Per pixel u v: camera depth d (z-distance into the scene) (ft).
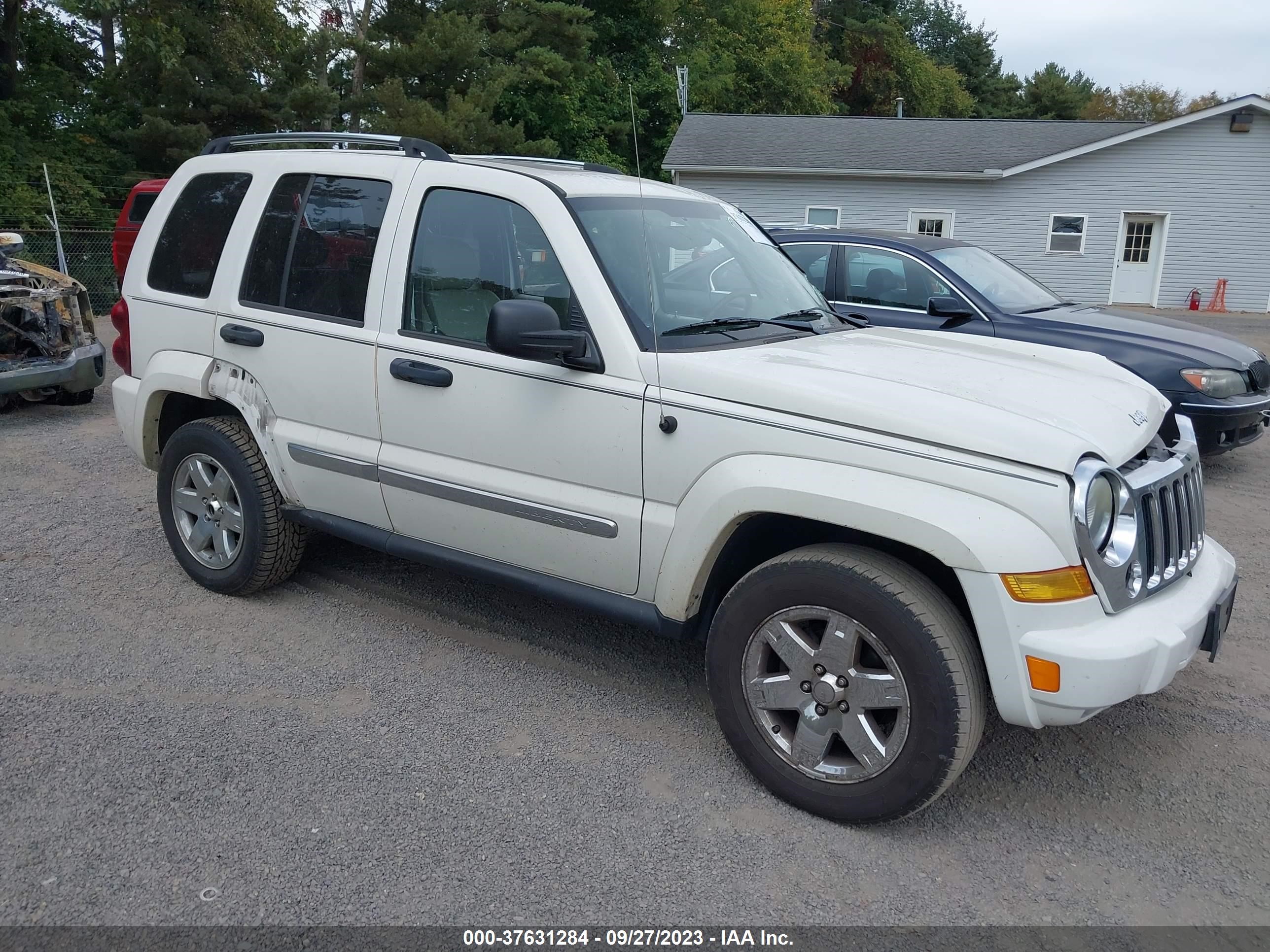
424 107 72.79
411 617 15.07
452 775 10.88
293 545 15.05
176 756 11.01
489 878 9.20
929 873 9.55
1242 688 13.64
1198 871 9.70
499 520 12.21
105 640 13.88
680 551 10.80
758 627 10.40
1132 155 80.43
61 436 26.48
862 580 9.62
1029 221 82.89
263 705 12.25
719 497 10.39
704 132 89.61
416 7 82.79
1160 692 13.48
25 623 14.33
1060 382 11.48
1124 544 9.49
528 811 10.26
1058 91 204.64
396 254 12.89
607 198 12.44
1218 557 11.43
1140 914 9.05
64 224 69.10
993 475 9.23
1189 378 22.66
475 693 12.80
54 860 9.20
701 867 9.48
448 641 14.32
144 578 16.20
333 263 13.56
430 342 12.48
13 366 27.37
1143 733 12.38
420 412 12.64
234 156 15.15
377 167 13.38
